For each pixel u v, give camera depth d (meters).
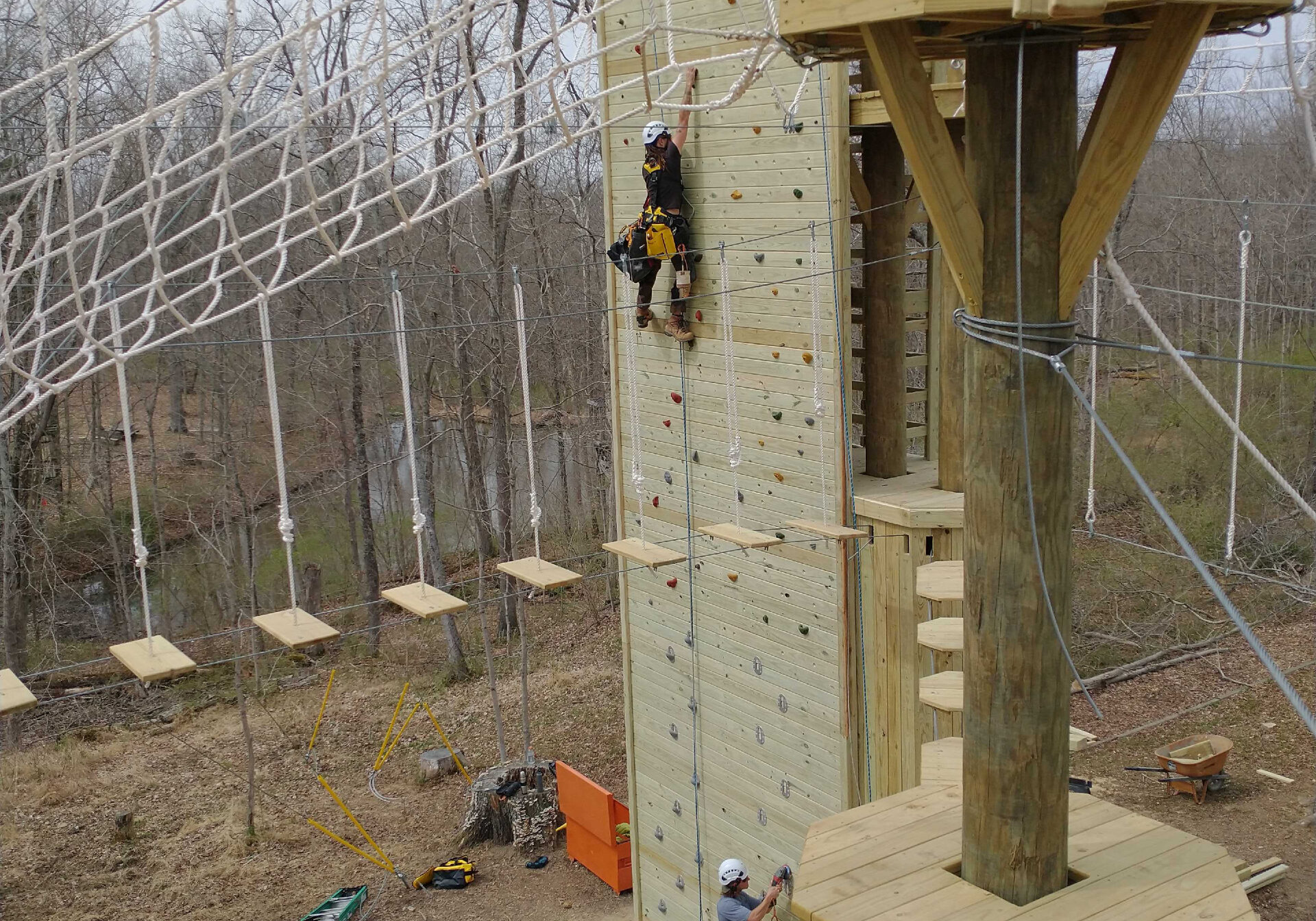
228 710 19.91
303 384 25.56
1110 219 3.49
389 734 17.55
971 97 3.61
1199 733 13.88
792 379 8.38
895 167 8.06
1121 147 3.40
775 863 9.42
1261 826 11.05
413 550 26.78
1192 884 3.90
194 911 13.29
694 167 8.88
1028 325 3.56
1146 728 13.16
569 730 18.12
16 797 16.42
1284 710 13.96
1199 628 16.86
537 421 27.39
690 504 9.71
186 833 15.24
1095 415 3.44
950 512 7.60
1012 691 3.79
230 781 16.94
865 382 8.66
